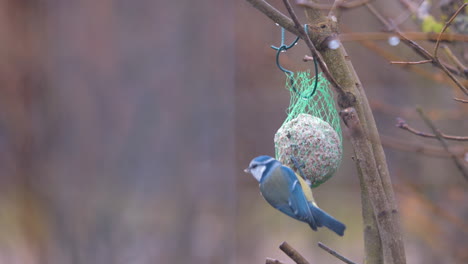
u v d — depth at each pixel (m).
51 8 14.33
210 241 13.43
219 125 13.58
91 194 13.77
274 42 14.58
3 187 14.38
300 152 6.12
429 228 8.57
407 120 10.02
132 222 13.55
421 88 9.91
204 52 13.59
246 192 15.17
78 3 14.18
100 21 14.06
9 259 13.60
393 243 4.17
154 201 13.59
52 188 13.85
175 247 13.34
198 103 13.62
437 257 9.35
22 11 14.41
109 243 13.36
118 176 13.77
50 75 14.36
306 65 8.54
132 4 13.91
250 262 14.43
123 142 13.83
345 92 4.43
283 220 15.13
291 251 3.95
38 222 13.77
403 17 5.78
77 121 14.20
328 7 4.60
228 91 13.65
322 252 14.99
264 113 15.22
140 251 13.30
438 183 9.61
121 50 13.95
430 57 4.84
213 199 13.48
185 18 13.67
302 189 5.82
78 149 14.06
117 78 13.96
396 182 9.27
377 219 4.18
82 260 13.36
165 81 13.70
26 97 14.43
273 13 4.62
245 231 14.60
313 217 5.64
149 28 13.82
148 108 13.79
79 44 14.22
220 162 13.58
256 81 14.84
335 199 16.00
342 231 5.45
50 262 13.50
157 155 13.70
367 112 4.70
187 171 13.55
